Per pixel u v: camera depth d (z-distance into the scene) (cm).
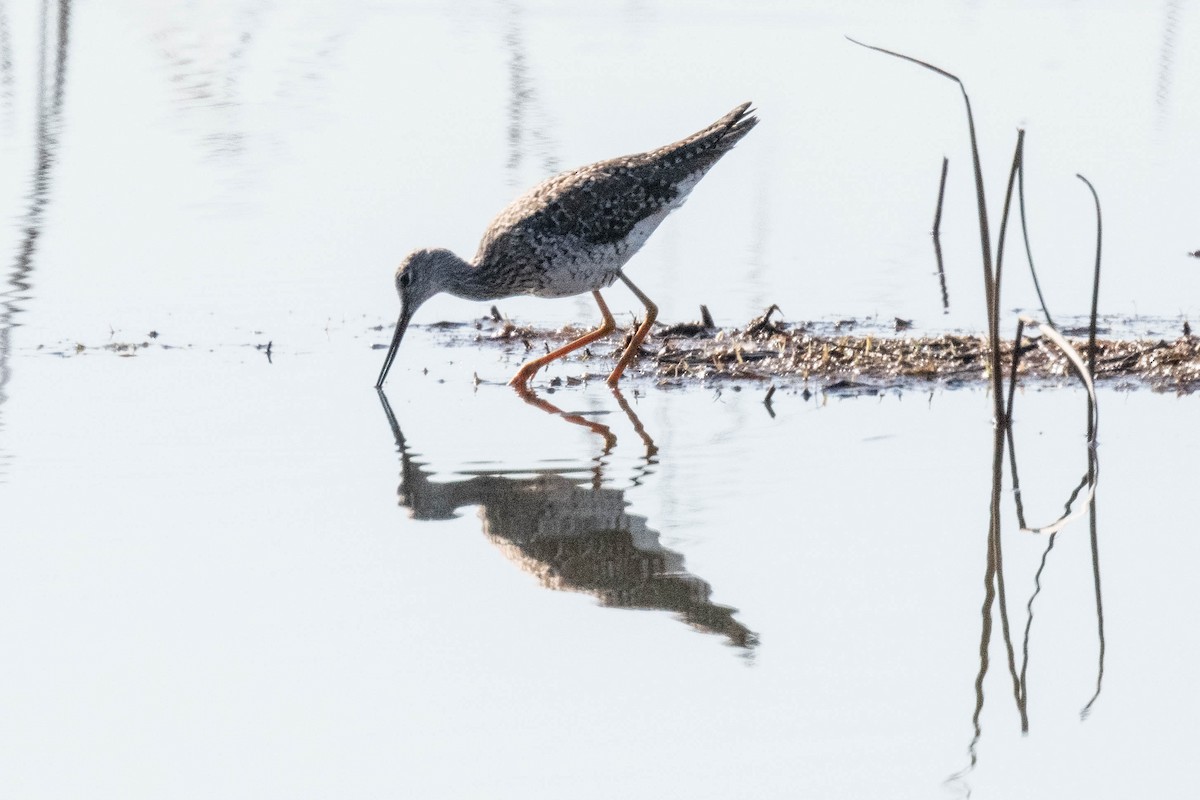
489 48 2616
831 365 1377
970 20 2783
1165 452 1130
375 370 1383
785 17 2847
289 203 1822
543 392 1332
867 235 1770
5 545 957
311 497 1054
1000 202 1853
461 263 1419
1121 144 2052
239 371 1356
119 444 1152
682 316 1536
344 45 2655
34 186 1861
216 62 2522
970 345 1409
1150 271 1617
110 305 1514
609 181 1409
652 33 2722
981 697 789
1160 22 2752
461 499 1055
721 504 1045
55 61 2491
